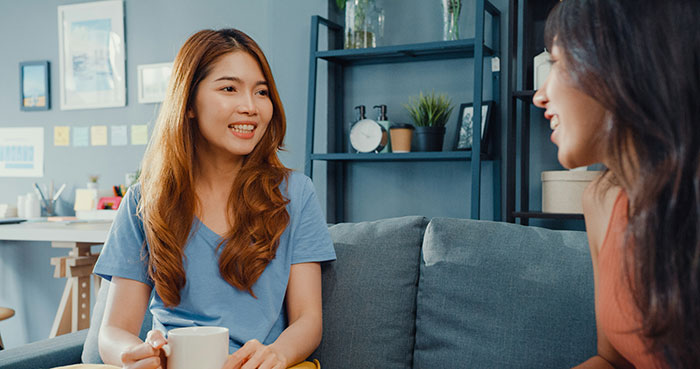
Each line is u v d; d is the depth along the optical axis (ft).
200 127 4.40
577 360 3.68
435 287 4.24
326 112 8.57
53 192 10.82
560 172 6.82
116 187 10.07
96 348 4.57
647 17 1.74
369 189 8.81
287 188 4.62
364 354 4.30
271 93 4.58
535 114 7.90
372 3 8.13
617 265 2.19
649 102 1.73
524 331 3.84
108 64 10.46
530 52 7.68
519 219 7.97
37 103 10.90
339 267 4.58
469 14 8.21
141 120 10.31
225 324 4.13
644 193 1.77
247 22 9.61
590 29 1.84
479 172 7.09
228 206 4.46
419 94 8.52
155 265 4.22
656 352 1.93
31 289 10.88
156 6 10.19
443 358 4.07
